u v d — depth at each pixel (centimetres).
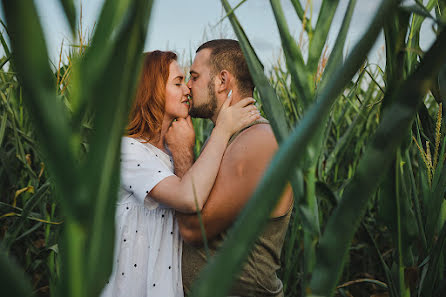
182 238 126
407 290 57
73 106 20
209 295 20
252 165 114
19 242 173
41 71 17
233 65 137
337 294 139
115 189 22
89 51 20
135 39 19
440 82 58
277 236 119
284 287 171
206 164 116
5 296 19
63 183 20
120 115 20
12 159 177
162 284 119
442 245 59
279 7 46
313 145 45
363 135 199
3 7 16
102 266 22
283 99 219
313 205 46
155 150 134
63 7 19
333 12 46
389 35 43
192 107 144
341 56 47
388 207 55
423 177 73
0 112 175
